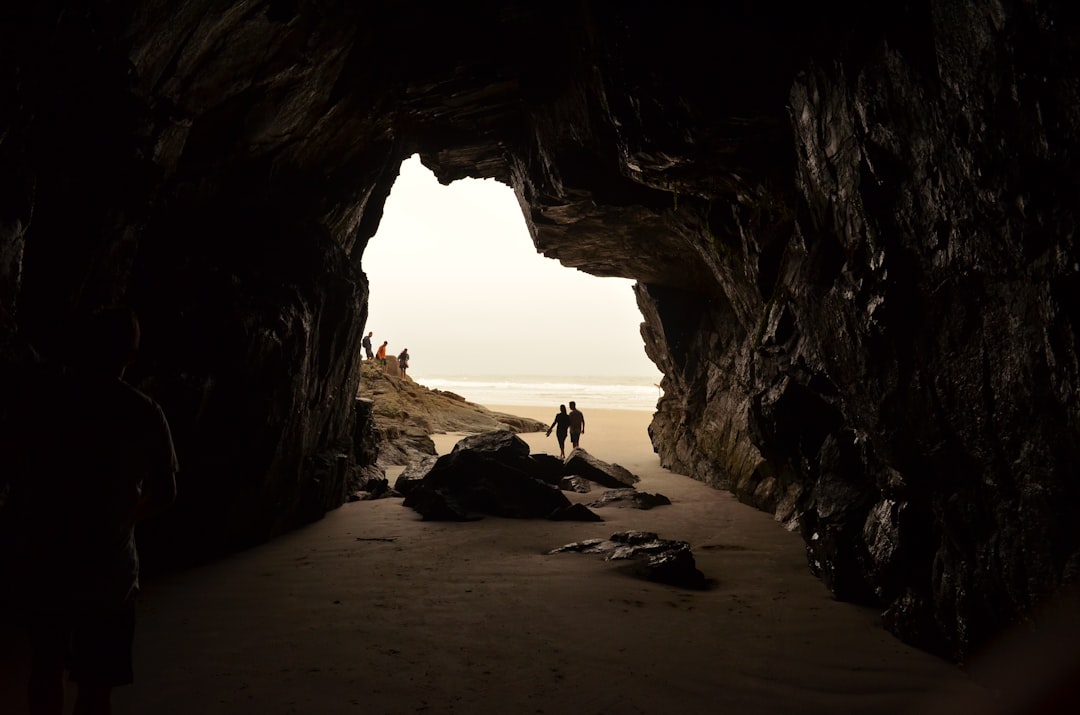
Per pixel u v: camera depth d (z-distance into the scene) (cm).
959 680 370
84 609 252
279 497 748
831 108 466
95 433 256
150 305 582
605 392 6569
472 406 2459
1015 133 282
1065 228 265
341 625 461
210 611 487
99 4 372
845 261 491
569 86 766
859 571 527
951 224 347
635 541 714
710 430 1230
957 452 375
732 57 532
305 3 551
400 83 818
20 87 318
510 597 532
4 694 333
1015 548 323
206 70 516
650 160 698
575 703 350
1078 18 232
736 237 826
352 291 909
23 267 369
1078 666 277
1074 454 275
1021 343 304
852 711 340
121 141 418
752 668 396
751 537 782
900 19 357
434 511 868
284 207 818
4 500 243
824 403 657
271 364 697
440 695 357
